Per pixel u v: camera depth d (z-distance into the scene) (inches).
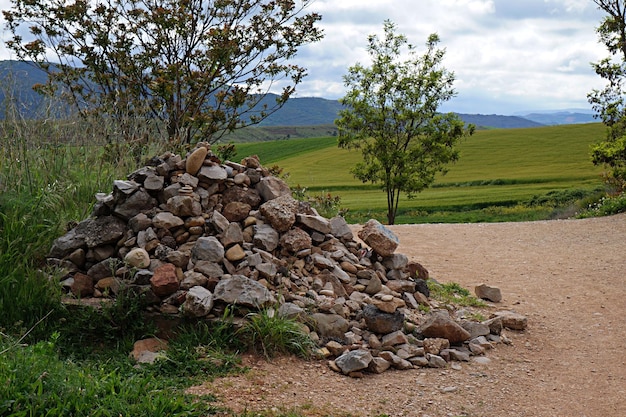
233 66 564.4
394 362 227.5
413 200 1302.9
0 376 159.0
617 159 836.6
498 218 1026.7
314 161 2402.8
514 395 212.2
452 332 252.8
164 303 238.2
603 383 230.1
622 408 206.7
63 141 366.6
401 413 189.2
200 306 227.0
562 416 198.2
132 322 233.1
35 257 269.7
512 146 2329.0
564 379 232.7
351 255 300.5
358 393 202.2
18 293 238.2
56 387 161.6
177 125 511.8
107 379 179.2
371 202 1293.1
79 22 545.6
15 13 536.4
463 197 1304.1
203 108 571.8
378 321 246.2
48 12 552.1
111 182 359.9
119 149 394.3
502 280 386.3
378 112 873.5
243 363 213.0
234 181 292.0
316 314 243.9
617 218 623.2
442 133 865.5
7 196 304.3
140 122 438.3
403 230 580.7
